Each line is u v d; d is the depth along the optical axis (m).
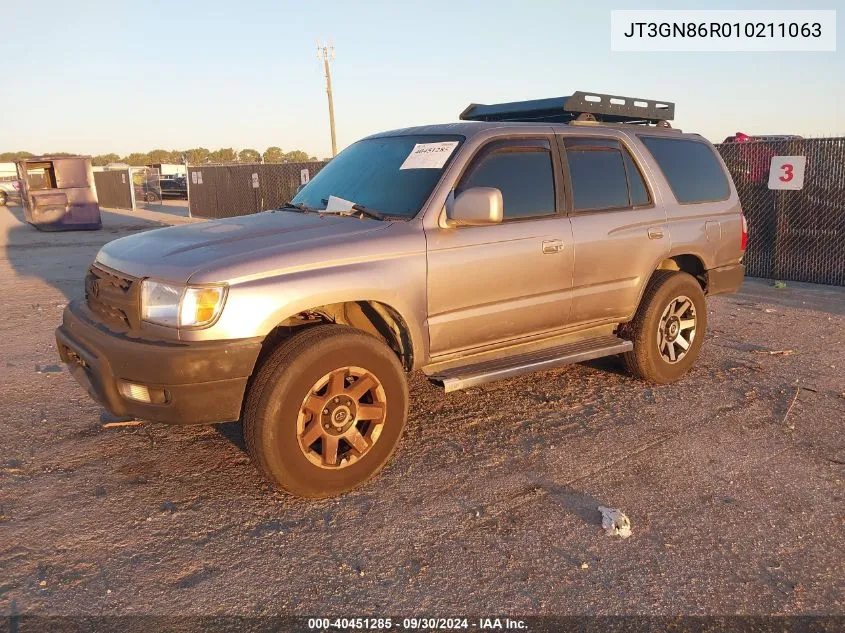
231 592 2.94
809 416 4.91
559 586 2.99
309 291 3.53
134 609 2.83
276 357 3.49
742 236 5.99
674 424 4.76
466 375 4.20
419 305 4.00
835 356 6.40
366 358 3.71
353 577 3.05
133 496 3.76
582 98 5.13
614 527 3.39
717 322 7.87
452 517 3.55
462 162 4.27
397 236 3.92
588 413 4.96
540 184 4.64
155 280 3.44
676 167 5.61
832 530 3.43
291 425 3.50
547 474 4.03
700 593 2.94
